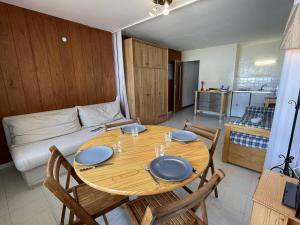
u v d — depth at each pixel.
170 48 5.52
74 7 2.27
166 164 1.06
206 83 5.67
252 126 2.09
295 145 1.48
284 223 0.90
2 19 2.11
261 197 0.99
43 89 2.59
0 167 2.29
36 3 2.13
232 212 1.51
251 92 4.70
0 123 2.24
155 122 4.34
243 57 5.15
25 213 1.54
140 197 1.17
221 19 2.93
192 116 5.34
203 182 1.43
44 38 2.50
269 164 1.65
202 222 0.96
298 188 1.00
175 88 5.84
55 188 0.82
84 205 1.12
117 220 1.46
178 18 2.84
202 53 5.60
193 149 1.28
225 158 2.32
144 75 3.81
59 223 1.43
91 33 3.09
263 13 2.69
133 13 2.50
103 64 3.38
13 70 2.27
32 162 1.82
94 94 3.30
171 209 0.63
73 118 2.64
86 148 1.36
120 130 1.76
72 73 2.91
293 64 1.38
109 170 1.03
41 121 2.32
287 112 1.46
